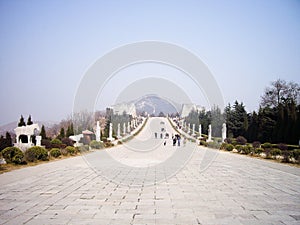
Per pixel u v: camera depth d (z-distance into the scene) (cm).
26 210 560
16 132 1922
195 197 689
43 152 1391
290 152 1564
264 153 1880
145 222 497
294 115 2455
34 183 845
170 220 510
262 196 707
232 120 3884
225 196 703
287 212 567
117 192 735
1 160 1198
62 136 2317
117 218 517
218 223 496
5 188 770
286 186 845
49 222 490
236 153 2192
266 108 3212
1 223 483
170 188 798
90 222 493
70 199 653
